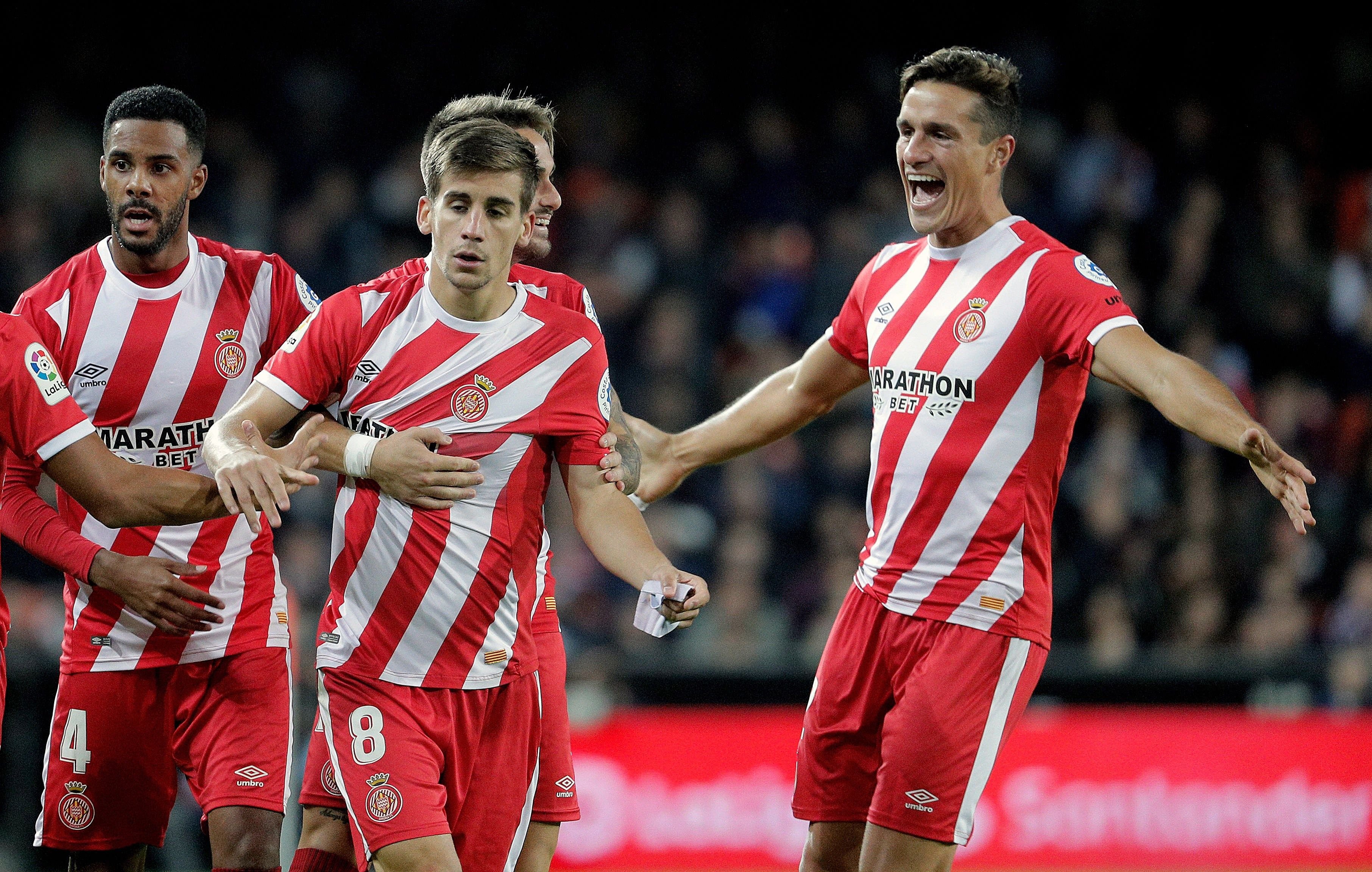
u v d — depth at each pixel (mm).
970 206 15422
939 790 15039
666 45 49344
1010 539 15125
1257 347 43688
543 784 16328
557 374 14648
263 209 42125
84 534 16578
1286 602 34812
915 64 15656
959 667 15086
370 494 14391
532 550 14867
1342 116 49906
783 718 28422
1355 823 28844
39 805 27969
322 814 15219
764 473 37438
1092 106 47125
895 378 15727
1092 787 28547
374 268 41750
